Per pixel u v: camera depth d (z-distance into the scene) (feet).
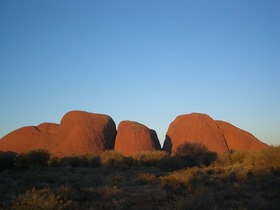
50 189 47.73
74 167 122.62
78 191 48.21
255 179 63.67
